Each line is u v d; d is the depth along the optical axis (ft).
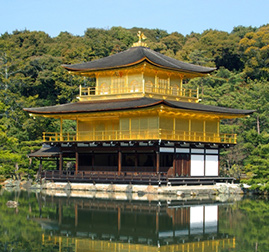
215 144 283.38
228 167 346.95
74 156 307.99
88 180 278.26
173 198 245.24
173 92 300.61
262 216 199.93
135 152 270.26
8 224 183.93
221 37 543.39
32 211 207.00
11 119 368.48
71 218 194.08
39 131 375.66
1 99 374.63
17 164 328.29
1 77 422.00
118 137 273.75
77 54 477.77
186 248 155.12
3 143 285.43
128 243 160.04
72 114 281.33
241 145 346.54
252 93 394.11
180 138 268.41
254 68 507.71
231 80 476.13
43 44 554.46
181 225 182.80
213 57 531.91
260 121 380.58
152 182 260.01
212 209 214.28
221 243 160.66
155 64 277.64
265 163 266.57
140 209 212.02
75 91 446.19
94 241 162.30
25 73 469.57
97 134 290.97
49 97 469.98
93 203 226.99
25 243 160.15
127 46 559.38
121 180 267.59
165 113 266.98
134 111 263.08
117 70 288.10
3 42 502.79
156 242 161.07
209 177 282.36
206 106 292.61
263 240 164.45
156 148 259.39
